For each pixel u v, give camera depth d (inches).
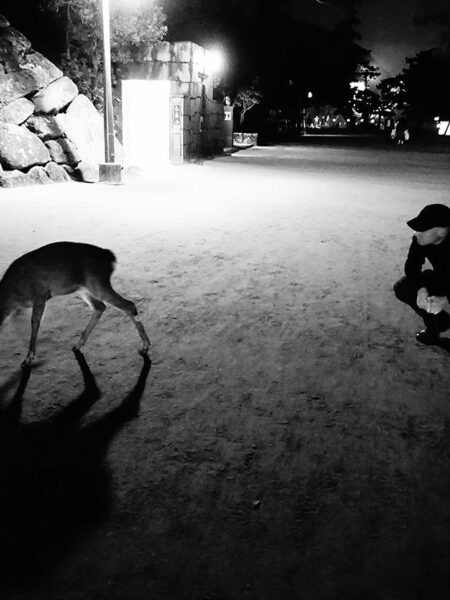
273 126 2129.7
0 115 584.4
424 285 187.2
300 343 201.8
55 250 163.9
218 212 457.7
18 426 143.6
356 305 244.4
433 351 196.7
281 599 92.3
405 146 1813.5
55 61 846.5
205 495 119.0
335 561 100.8
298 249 342.3
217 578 96.6
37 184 584.4
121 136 913.5
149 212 445.4
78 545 103.7
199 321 219.9
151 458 131.8
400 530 109.0
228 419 149.8
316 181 723.4
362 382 172.6
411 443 139.6
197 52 975.6
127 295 247.3
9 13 848.9
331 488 122.0
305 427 146.5
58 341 198.1
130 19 829.8
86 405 154.9
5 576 96.2
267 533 107.7
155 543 104.7
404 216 473.1
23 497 116.6
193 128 966.4
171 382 169.9
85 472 125.8
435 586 95.6
